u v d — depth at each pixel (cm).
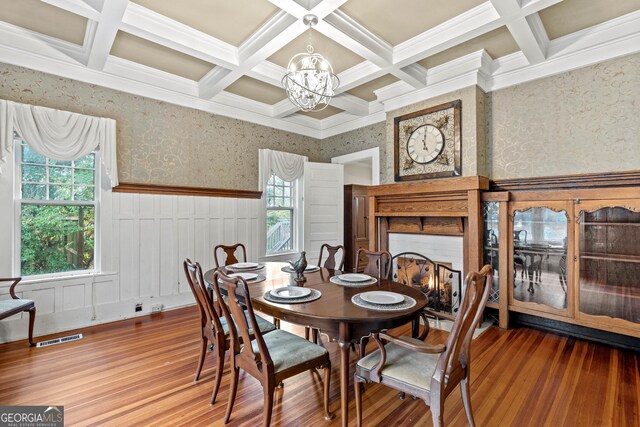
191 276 224
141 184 371
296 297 197
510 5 238
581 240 288
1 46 288
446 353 146
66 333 316
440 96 373
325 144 562
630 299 269
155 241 384
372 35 298
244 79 395
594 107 297
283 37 283
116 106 357
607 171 290
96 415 189
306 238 512
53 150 309
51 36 304
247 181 472
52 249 327
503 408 197
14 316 297
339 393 217
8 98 295
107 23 258
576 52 301
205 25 290
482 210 344
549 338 304
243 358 179
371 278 255
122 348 283
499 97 354
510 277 328
